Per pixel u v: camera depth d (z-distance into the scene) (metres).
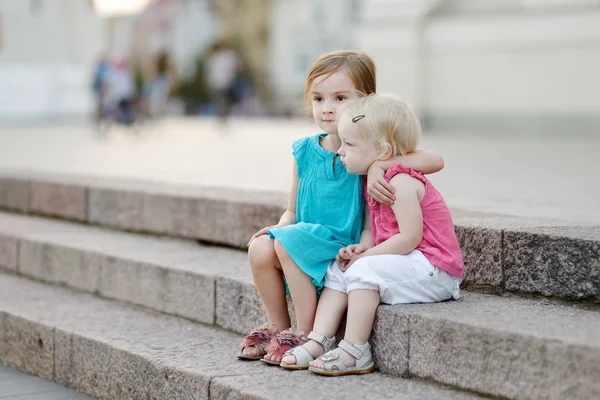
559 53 21.56
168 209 7.68
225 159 13.68
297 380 4.70
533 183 9.81
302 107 5.98
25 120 28.20
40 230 8.30
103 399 5.68
